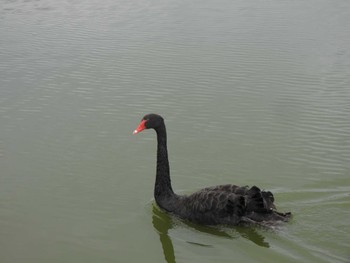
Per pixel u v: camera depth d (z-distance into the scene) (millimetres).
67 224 8828
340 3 24250
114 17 22203
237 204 8398
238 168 10516
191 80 14906
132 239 8445
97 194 9719
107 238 8453
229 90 14234
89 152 11180
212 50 17438
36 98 13789
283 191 9578
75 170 10523
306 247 7820
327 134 11781
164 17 21938
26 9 24188
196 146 11398
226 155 11023
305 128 12078
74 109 13172
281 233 8164
